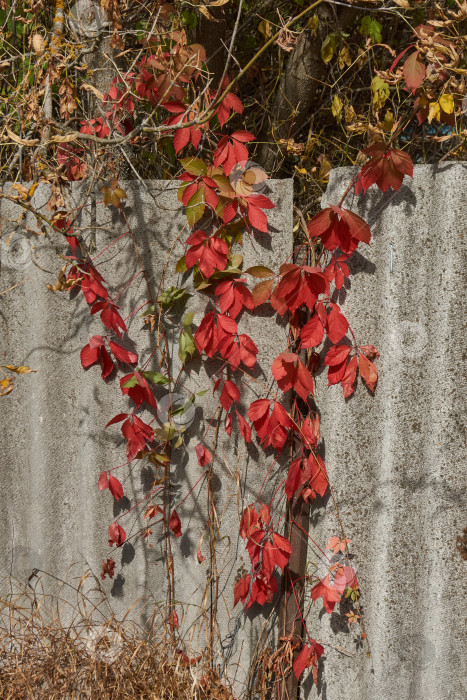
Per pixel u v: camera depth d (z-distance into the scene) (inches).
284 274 69.1
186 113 67.2
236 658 78.6
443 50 62.1
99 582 80.0
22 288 76.9
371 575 73.2
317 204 93.3
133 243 75.7
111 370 77.1
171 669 73.7
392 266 70.9
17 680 71.8
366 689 73.6
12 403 78.3
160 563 79.4
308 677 77.2
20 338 77.6
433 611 72.2
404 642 72.7
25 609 77.7
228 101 71.5
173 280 75.7
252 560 74.1
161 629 79.1
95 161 75.6
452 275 69.9
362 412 72.5
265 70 98.6
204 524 78.2
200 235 70.9
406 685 72.9
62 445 78.7
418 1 89.5
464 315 70.1
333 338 70.7
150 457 75.4
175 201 75.2
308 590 76.7
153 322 75.6
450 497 71.4
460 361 70.6
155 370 76.8
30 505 79.4
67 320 77.4
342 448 73.2
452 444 71.1
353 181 71.0
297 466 72.6
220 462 77.1
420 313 70.9
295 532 76.4
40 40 70.7
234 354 73.6
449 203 69.4
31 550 80.0
